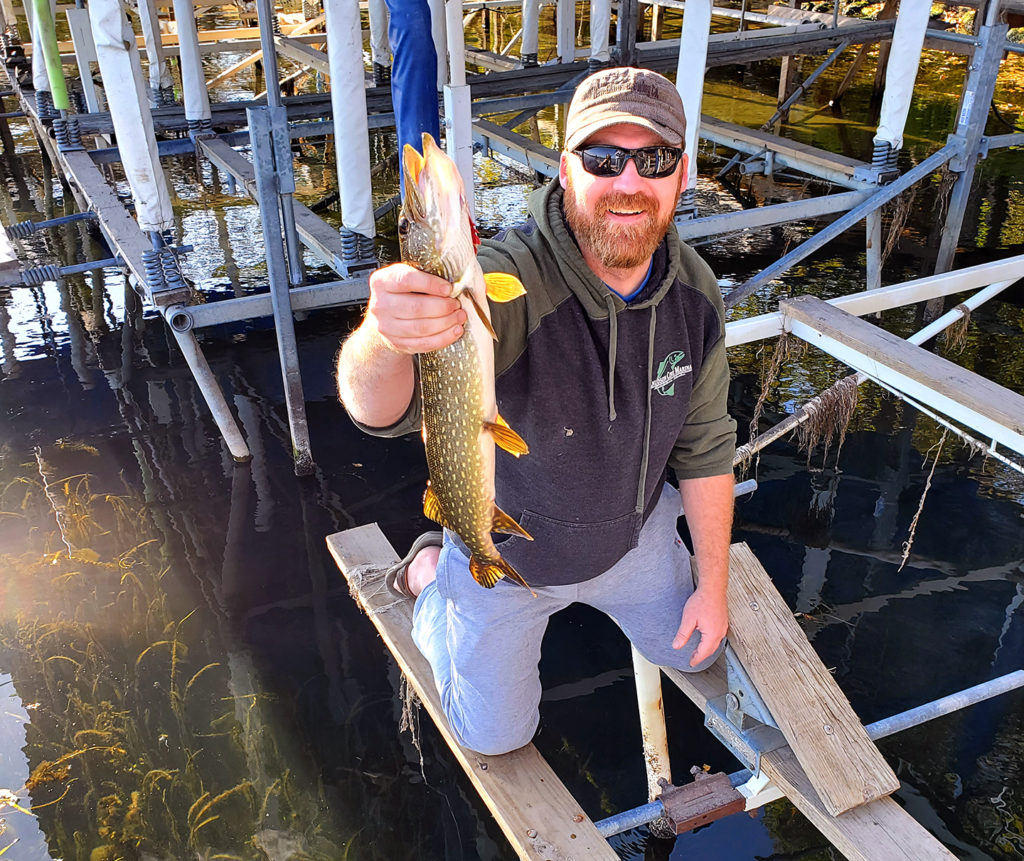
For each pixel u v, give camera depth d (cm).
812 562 290
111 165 672
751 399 379
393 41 220
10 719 233
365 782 216
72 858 196
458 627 155
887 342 264
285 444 361
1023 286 479
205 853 197
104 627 266
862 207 412
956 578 282
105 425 375
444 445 105
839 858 195
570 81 577
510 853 197
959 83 843
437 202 86
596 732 229
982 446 249
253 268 514
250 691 243
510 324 125
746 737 167
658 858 197
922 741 223
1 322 470
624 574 162
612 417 136
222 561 295
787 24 690
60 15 918
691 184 381
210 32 892
